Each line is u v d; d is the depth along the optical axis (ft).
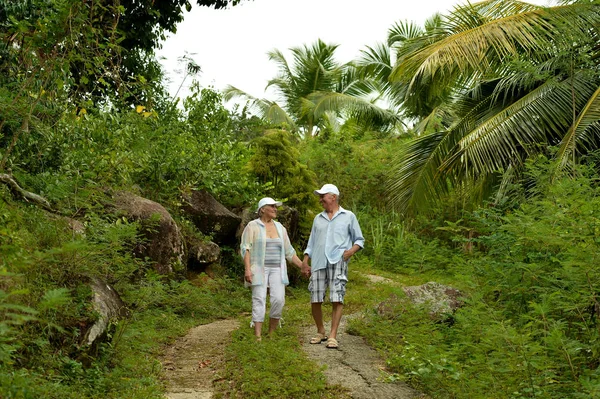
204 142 44.39
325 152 72.33
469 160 43.21
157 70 42.91
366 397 17.79
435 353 20.74
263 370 19.44
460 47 40.73
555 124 41.52
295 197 44.21
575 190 22.45
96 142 30.07
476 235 58.03
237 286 36.88
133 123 35.09
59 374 16.61
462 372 18.81
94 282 20.84
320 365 20.67
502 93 45.39
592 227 20.34
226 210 40.52
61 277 18.38
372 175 68.54
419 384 18.93
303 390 17.97
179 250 32.24
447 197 61.93
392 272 50.57
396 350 22.35
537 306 17.76
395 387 18.74
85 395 16.39
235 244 40.75
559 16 39.14
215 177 40.96
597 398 14.62
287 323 27.78
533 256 22.80
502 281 23.82
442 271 33.30
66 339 17.54
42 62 20.44
